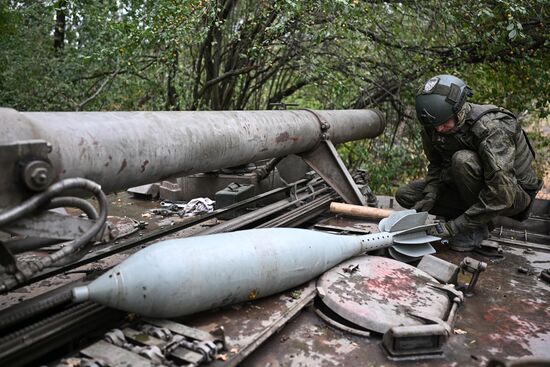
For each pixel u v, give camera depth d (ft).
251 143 8.95
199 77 21.98
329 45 23.25
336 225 10.82
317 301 7.42
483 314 7.52
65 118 6.05
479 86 23.53
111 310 6.20
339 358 6.12
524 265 9.64
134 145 6.57
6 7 19.26
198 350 5.42
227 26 21.61
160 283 5.79
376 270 8.10
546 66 20.74
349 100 24.02
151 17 17.04
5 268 5.25
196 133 7.64
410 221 9.28
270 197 12.76
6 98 20.65
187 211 11.71
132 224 10.39
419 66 21.66
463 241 10.25
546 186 32.07
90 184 5.54
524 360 4.50
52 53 22.68
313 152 11.73
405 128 25.76
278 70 24.21
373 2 19.74
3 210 5.07
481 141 9.73
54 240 6.49
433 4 19.81
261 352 6.18
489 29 20.02
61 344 5.69
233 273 6.40
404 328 6.15
